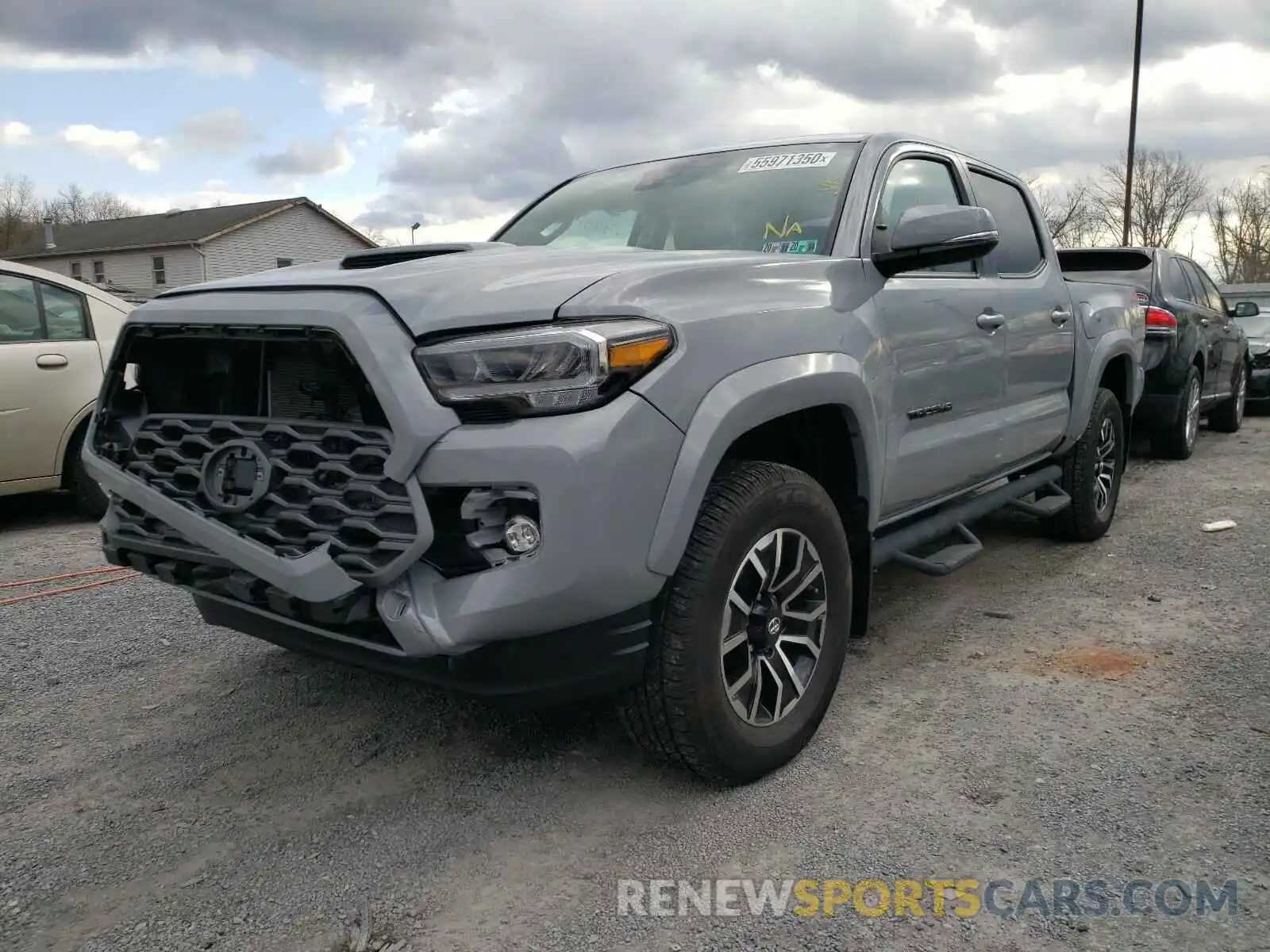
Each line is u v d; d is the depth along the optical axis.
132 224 43.19
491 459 2.20
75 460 6.14
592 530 2.23
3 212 69.31
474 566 2.30
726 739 2.62
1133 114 22.64
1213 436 10.48
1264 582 4.62
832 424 3.06
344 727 3.21
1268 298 15.17
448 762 2.96
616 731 3.13
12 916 2.26
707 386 2.46
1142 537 5.61
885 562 3.48
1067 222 35.03
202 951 2.13
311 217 41.38
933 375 3.53
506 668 2.30
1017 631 4.05
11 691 3.55
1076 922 2.16
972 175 4.30
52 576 5.04
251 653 3.90
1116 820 2.56
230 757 3.02
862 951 2.08
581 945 2.12
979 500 4.33
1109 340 5.21
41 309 6.02
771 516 2.68
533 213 4.18
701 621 2.51
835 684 3.03
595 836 2.54
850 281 3.14
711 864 2.40
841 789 2.75
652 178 3.99
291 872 2.41
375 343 2.26
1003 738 3.05
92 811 2.72
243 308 2.48
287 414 2.57
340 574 2.29
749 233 3.44
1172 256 8.88
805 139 3.83
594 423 2.24
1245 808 2.60
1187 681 3.47
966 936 2.12
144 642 4.04
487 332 2.28
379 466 2.32
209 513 2.51
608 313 2.33
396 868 2.42
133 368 2.86
